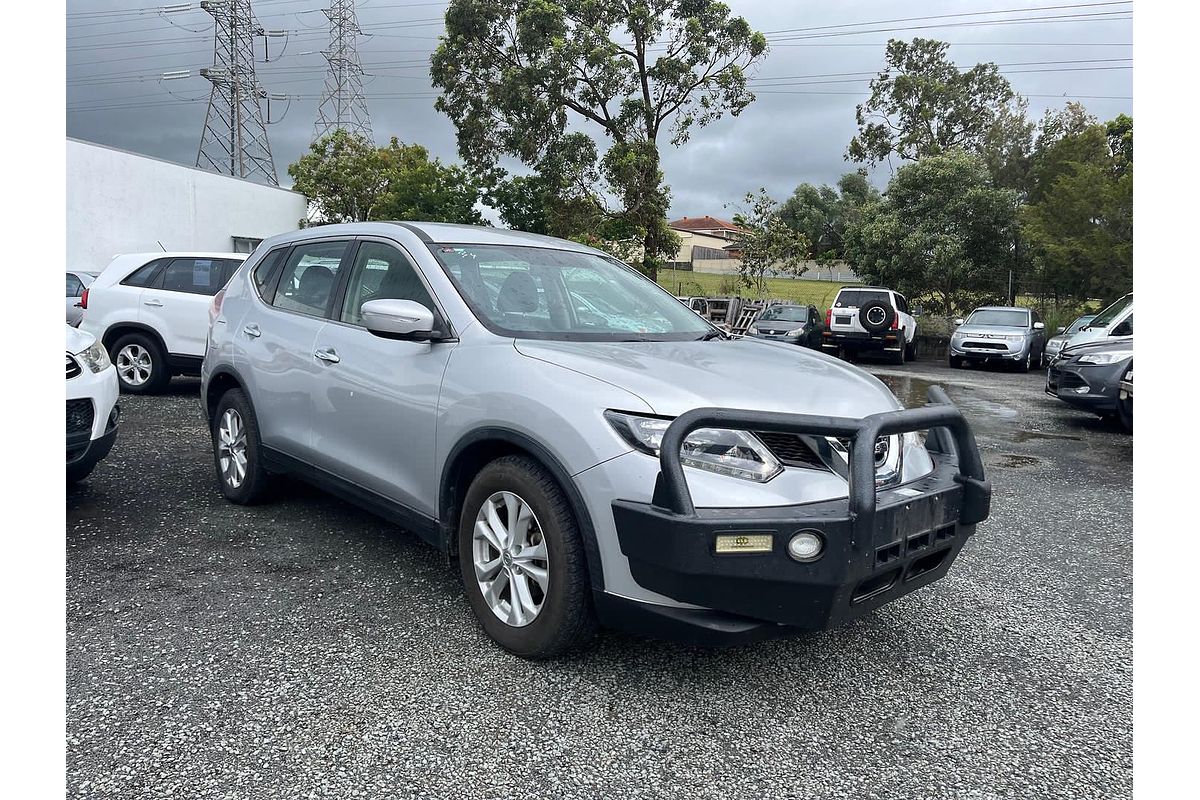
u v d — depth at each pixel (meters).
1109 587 3.99
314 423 4.03
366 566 3.92
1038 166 32.72
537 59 24.02
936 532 2.78
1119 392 8.69
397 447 3.47
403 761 2.35
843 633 3.37
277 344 4.30
